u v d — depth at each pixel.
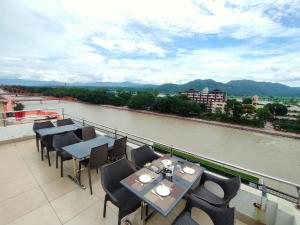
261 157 16.88
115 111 42.47
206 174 2.28
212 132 25.34
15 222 2.01
